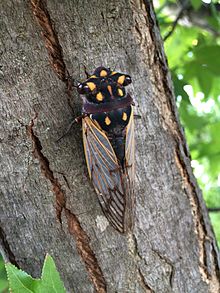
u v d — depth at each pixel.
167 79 0.20
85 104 0.18
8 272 0.16
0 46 0.17
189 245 0.20
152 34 0.19
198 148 0.41
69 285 0.19
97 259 0.19
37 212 0.18
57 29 0.17
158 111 0.19
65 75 0.18
